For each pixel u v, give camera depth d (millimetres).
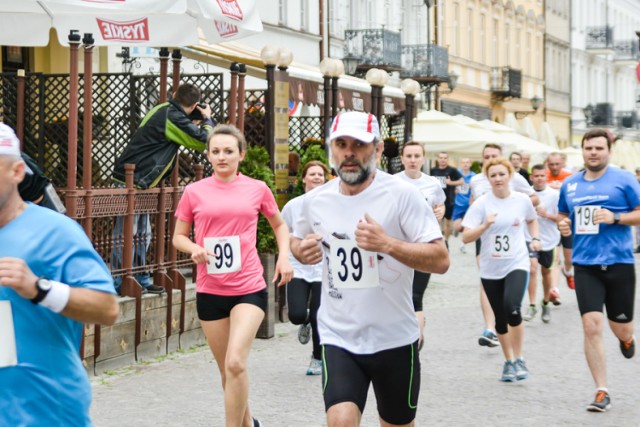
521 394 13594
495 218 14586
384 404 8297
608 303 13148
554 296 22562
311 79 23500
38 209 5977
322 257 8320
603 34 94812
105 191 14820
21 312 5855
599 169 13164
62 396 5934
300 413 12391
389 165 28312
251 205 10797
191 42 18125
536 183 21281
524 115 75875
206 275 10703
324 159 20531
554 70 85188
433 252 7891
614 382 14398
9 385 5852
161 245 16219
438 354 16781
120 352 15047
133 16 18000
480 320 20719
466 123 44219
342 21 46938
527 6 77000
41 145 17875
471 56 65312
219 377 14469
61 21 18172
